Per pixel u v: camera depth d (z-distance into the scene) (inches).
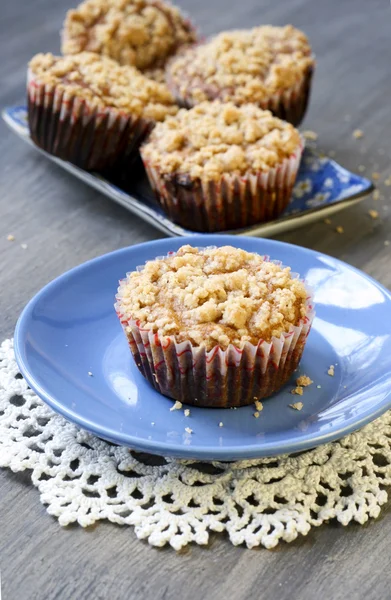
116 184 24.2
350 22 31.7
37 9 32.1
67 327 19.0
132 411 18.1
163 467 17.4
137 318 17.9
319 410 18.2
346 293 19.6
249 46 25.1
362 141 26.0
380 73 28.9
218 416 18.1
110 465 17.4
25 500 17.1
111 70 24.0
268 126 22.6
